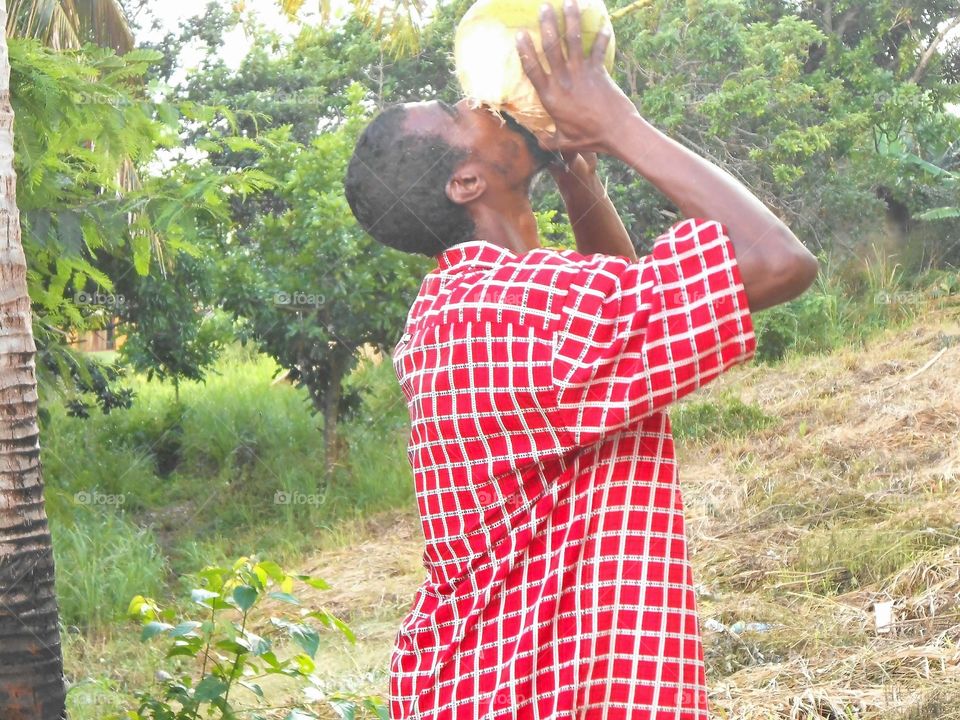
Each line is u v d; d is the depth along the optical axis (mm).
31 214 4605
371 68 13523
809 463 7285
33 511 3070
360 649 5387
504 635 1316
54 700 3072
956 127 14328
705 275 1223
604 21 1315
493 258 1382
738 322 1217
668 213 11891
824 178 12945
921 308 11570
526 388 1271
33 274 5078
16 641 3008
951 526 5613
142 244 5055
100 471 10031
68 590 6871
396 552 7566
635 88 12703
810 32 13023
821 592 5316
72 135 4340
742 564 5797
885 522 5848
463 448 1337
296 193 9359
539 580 1316
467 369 1305
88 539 7492
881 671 4168
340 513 8883
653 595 1291
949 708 3695
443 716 1327
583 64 1294
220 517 9297
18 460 3051
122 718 3207
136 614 3135
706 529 6547
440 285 1408
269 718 4020
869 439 7480
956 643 4324
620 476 1318
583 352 1250
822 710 3887
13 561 3020
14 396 3055
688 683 1288
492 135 1405
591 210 1634
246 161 13391
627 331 1232
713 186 1245
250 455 10586
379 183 1427
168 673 5141
